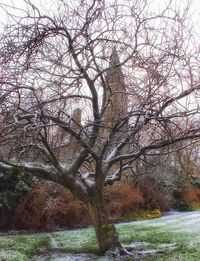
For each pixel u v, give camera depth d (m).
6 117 6.67
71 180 8.27
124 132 7.89
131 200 17.41
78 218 14.69
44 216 13.99
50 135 9.73
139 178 17.84
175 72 7.11
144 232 11.67
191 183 20.92
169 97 7.00
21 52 6.49
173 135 7.64
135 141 7.75
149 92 7.09
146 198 18.45
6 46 6.38
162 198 19.17
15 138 7.34
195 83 7.25
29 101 7.41
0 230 13.21
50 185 14.30
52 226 14.08
